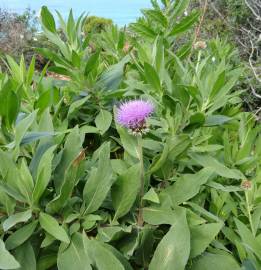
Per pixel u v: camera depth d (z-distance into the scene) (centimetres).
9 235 36
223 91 43
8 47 286
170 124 42
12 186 34
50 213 34
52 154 35
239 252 37
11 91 38
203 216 42
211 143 52
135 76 61
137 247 34
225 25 177
